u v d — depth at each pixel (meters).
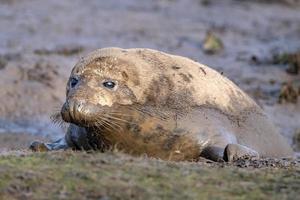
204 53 76.44
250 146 40.53
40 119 59.41
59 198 28.17
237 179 30.56
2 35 79.06
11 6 89.62
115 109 36.62
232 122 40.16
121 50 39.19
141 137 37.12
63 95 62.25
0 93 61.62
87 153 33.12
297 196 28.84
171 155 37.69
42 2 92.31
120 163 31.31
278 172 32.06
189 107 38.41
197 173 30.86
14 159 31.69
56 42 77.56
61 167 30.62
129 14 90.19
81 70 37.38
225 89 41.06
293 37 86.19
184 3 98.62
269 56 76.44
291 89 63.34
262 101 62.81
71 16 87.56
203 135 37.91
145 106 37.41
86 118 35.56
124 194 28.27
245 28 88.94
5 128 57.53
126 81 37.34
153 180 29.66
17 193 28.64
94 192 28.47
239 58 75.00
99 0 95.88
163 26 86.25
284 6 100.88
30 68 64.75
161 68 38.84
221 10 96.31
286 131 57.50
